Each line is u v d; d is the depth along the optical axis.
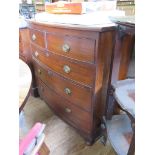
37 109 1.79
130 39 1.10
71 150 1.30
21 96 0.64
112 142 1.01
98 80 1.05
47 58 1.38
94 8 1.19
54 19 1.20
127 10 1.32
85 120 1.26
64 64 1.20
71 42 1.07
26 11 1.85
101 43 0.94
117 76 1.17
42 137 0.75
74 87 1.21
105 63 1.05
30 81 0.75
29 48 1.73
